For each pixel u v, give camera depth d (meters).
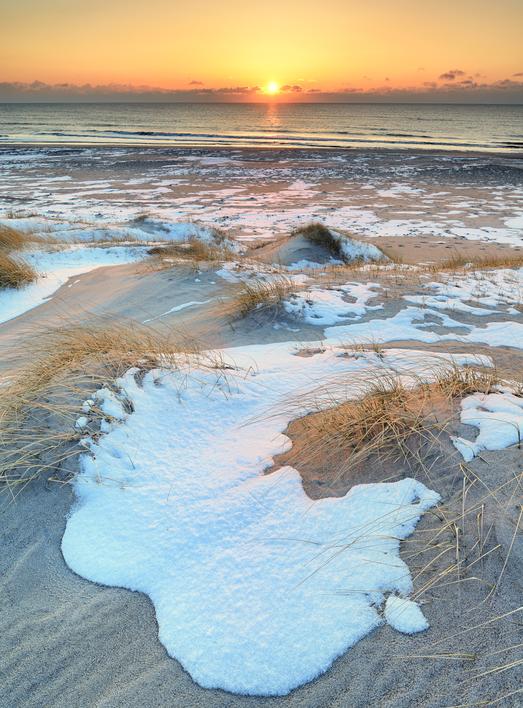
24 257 9.55
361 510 2.29
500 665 1.58
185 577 2.01
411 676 1.58
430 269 8.55
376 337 4.95
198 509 2.34
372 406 2.99
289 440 2.86
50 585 2.03
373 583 1.91
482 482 2.37
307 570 1.99
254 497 2.40
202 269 7.88
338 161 32.06
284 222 16.95
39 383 3.32
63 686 1.64
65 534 2.28
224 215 18.02
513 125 77.44
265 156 34.69
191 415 3.09
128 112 143.12
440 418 2.89
